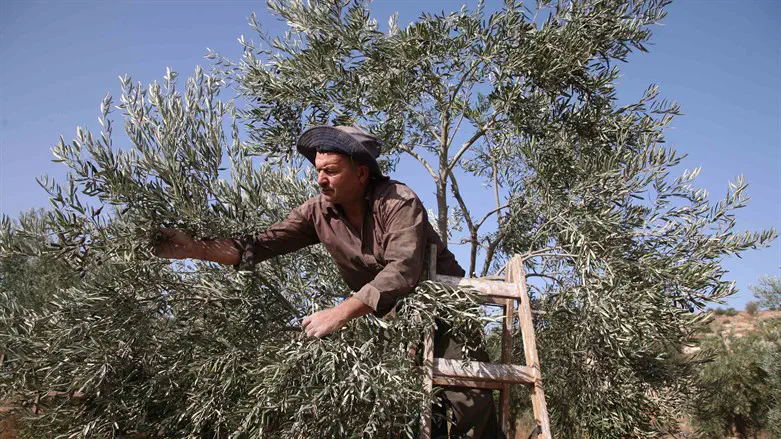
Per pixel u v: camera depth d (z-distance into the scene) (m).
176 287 3.53
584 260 3.64
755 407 11.98
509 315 3.08
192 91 3.29
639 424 4.14
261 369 3.05
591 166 4.04
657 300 3.53
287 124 4.86
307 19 4.81
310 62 4.65
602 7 4.73
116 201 2.82
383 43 4.79
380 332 2.70
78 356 3.38
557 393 4.27
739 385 11.95
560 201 4.11
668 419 4.62
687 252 3.86
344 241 2.69
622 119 4.62
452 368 2.63
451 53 4.75
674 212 3.89
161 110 3.12
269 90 4.80
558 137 4.63
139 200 2.87
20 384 3.38
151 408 3.65
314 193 4.34
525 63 4.61
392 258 2.39
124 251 2.92
